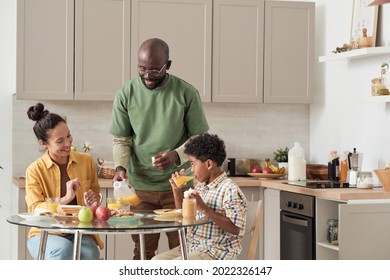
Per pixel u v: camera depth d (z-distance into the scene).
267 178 5.62
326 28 5.88
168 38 5.54
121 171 4.00
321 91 5.95
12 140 5.63
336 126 5.73
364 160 5.32
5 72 5.64
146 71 3.93
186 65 5.59
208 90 5.63
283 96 5.82
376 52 4.88
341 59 5.37
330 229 4.54
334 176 5.03
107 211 3.25
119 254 5.25
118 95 4.14
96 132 5.78
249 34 5.72
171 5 5.54
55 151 3.63
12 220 3.22
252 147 6.11
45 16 5.33
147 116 4.09
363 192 4.30
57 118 3.63
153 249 4.29
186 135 4.23
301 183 4.97
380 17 5.12
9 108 5.65
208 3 5.61
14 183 5.40
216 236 3.46
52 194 3.66
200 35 5.61
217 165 3.54
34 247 3.61
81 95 5.40
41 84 5.34
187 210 3.34
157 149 4.11
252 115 6.11
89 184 3.80
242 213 3.43
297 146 5.34
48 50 5.35
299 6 5.82
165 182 4.18
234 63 5.69
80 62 5.39
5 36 5.64
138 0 5.48
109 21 5.44
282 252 4.99
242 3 5.70
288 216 4.90
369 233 4.20
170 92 4.08
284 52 5.81
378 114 5.14
